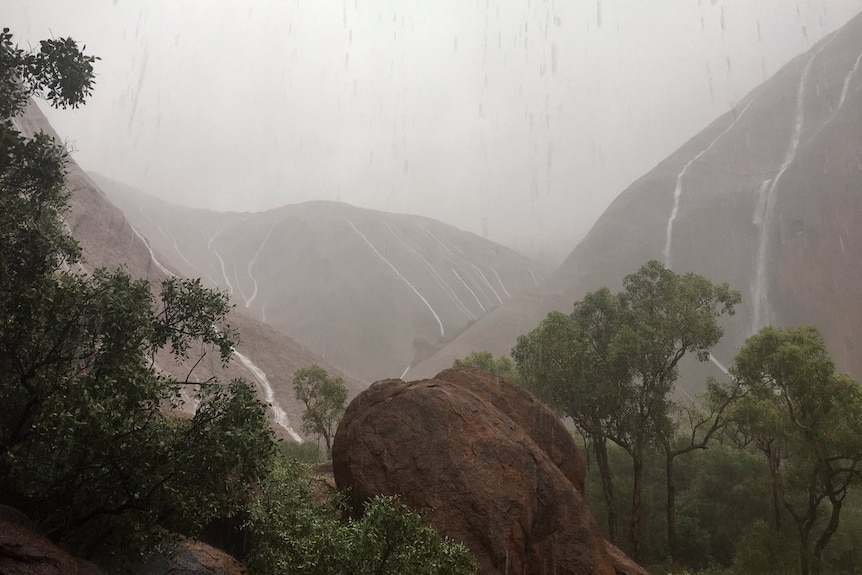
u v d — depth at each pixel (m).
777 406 21.62
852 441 19.03
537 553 12.58
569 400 23.59
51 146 11.38
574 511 13.42
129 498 9.46
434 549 9.24
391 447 13.42
